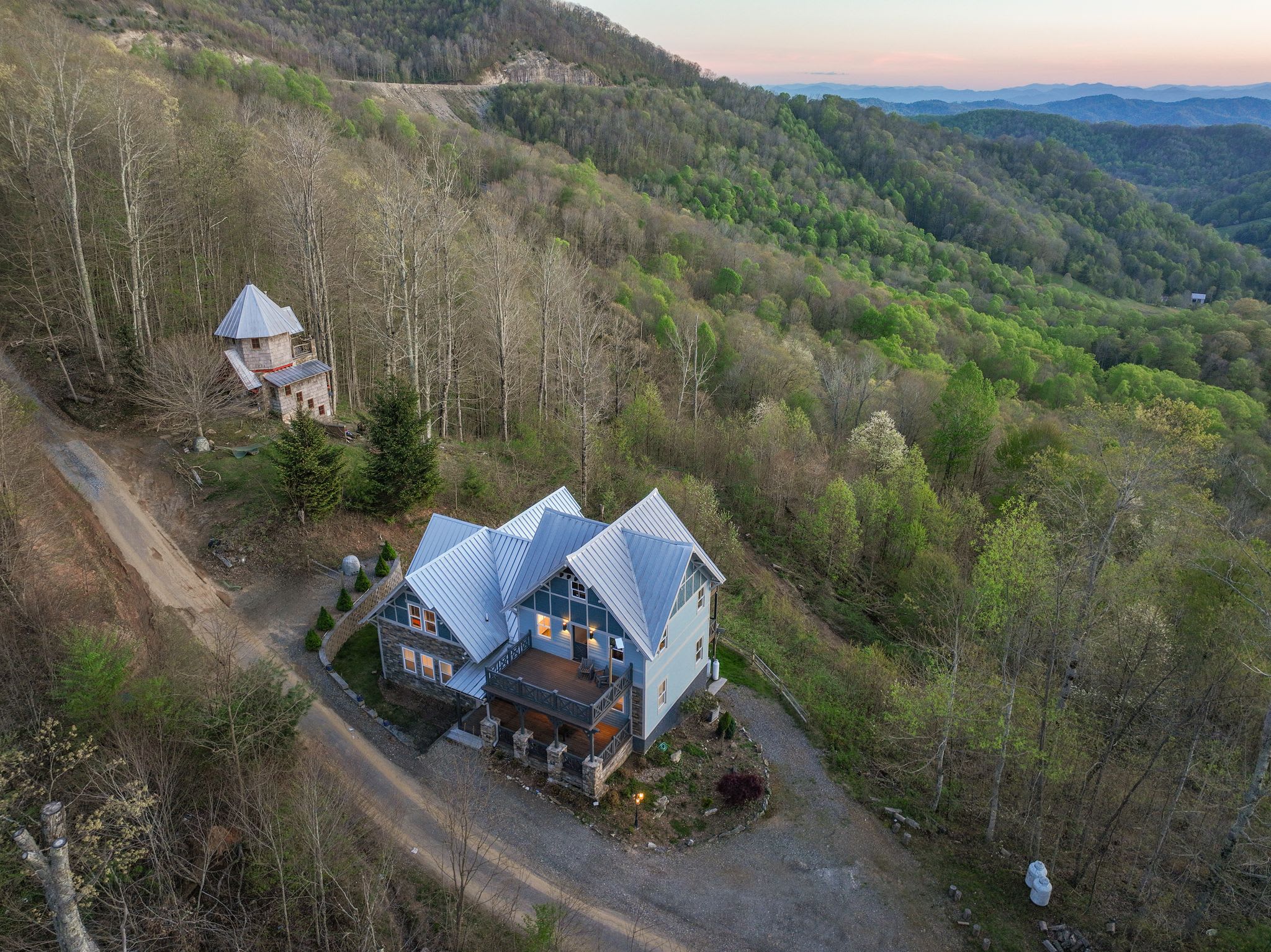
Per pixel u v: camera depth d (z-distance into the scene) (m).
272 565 46.09
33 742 27.53
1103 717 39.97
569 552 36.56
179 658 34.22
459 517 54.38
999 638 41.84
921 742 40.19
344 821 29.72
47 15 92.06
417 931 27.02
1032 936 29.53
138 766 24.47
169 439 54.16
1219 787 33.41
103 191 65.50
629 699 35.34
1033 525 42.59
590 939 27.69
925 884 31.52
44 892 22.86
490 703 35.59
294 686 34.78
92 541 43.53
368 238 68.19
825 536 60.19
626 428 69.38
